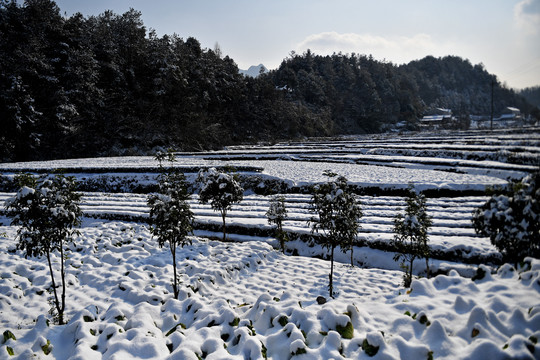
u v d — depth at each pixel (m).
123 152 48.06
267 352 4.77
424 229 9.53
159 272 9.62
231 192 13.16
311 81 121.44
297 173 24.50
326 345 4.49
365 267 11.67
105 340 5.15
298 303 6.02
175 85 55.84
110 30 57.88
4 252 10.40
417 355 4.12
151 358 4.61
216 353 4.54
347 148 44.19
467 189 18.92
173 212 7.88
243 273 10.39
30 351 4.88
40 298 7.86
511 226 7.35
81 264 10.06
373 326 4.98
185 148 52.81
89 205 18.16
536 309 4.34
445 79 196.50
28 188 6.39
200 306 6.27
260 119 81.38
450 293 5.59
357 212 10.82
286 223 14.34
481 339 4.09
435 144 40.56
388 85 138.62
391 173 23.67
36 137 38.34
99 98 46.47
